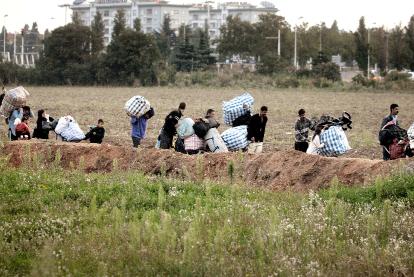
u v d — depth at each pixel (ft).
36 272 77.56
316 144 169.37
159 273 87.51
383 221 107.76
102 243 97.30
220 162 154.71
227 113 181.88
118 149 168.55
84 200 125.18
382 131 165.58
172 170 158.20
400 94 642.22
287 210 118.52
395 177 131.13
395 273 89.81
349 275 87.61
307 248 97.04
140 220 109.09
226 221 104.78
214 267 87.56
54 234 103.30
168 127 187.93
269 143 256.32
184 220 107.65
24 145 173.47
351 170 145.18
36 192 129.80
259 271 88.12
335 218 111.34
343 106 471.21
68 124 201.67
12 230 105.70
